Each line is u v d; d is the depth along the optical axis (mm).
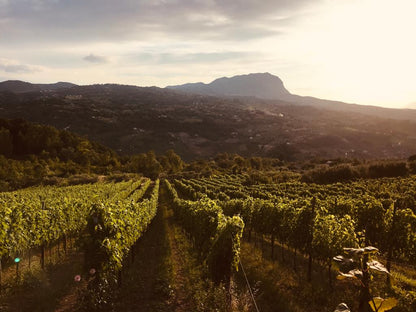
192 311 7629
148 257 13578
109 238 8914
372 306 1819
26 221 10961
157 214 28734
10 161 62375
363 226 12781
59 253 13492
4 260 10430
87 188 37594
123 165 89938
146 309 7855
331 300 7965
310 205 11234
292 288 9102
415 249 9906
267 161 109188
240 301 7508
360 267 1982
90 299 7785
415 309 6812
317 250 10195
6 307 7758
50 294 8555
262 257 13227
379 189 32531
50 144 89625
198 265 11680
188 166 98938
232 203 20609
